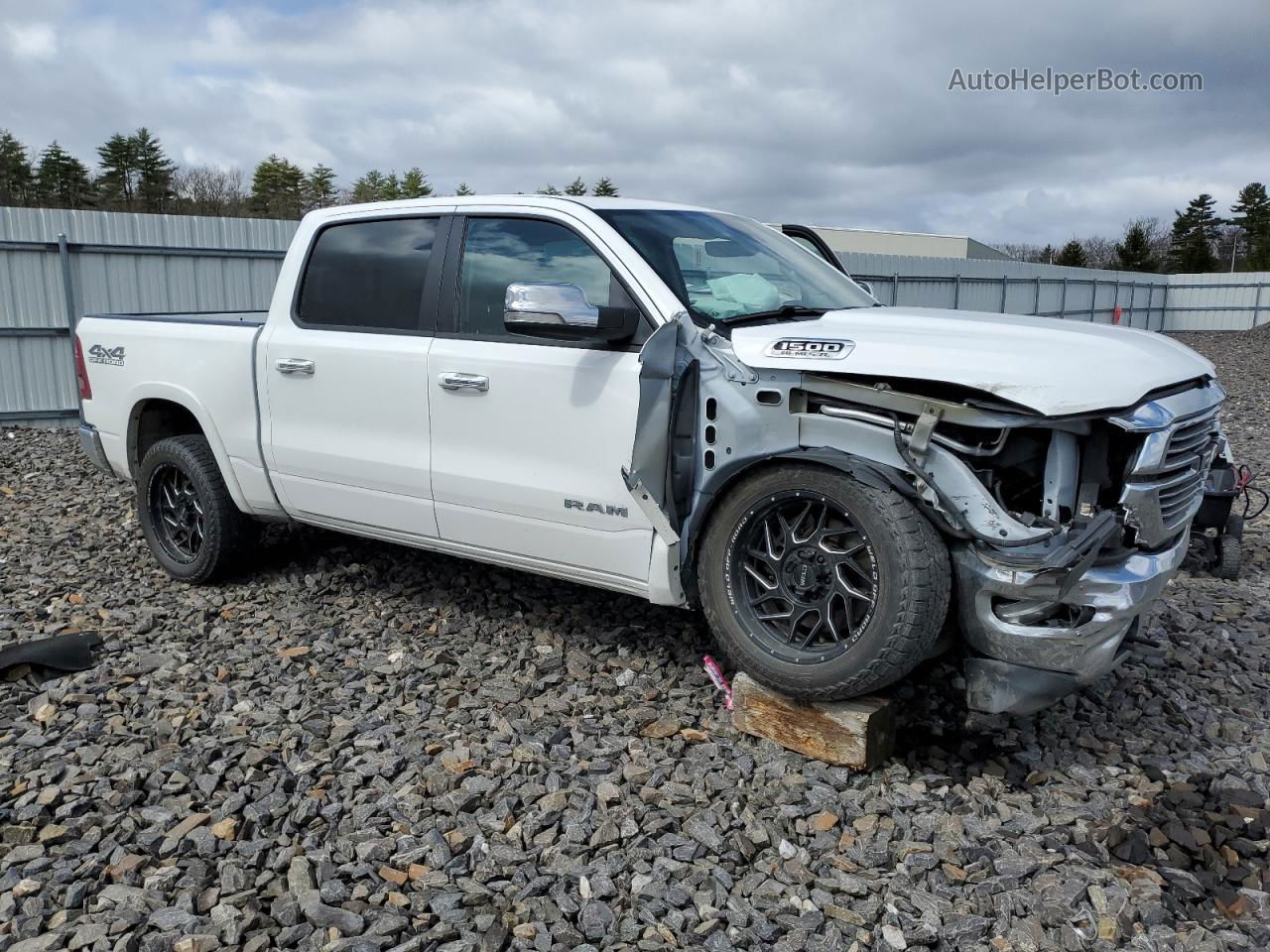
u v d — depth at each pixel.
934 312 3.82
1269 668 4.31
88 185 68.44
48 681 4.02
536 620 4.60
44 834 2.90
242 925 2.51
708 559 3.43
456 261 4.11
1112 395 2.97
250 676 4.06
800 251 4.53
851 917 2.58
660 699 3.84
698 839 2.92
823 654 3.20
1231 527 5.50
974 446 3.11
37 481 8.25
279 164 73.94
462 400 3.99
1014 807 3.16
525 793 3.14
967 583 3.08
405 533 4.40
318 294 4.55
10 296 12.51
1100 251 80.44
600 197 4.05
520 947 2.47
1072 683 3.13
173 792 3.15
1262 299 37.25
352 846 2.87
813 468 3.20
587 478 3.68
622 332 3.49
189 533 5.23
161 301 13.65
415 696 3.90
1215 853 2.93
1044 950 2.48
